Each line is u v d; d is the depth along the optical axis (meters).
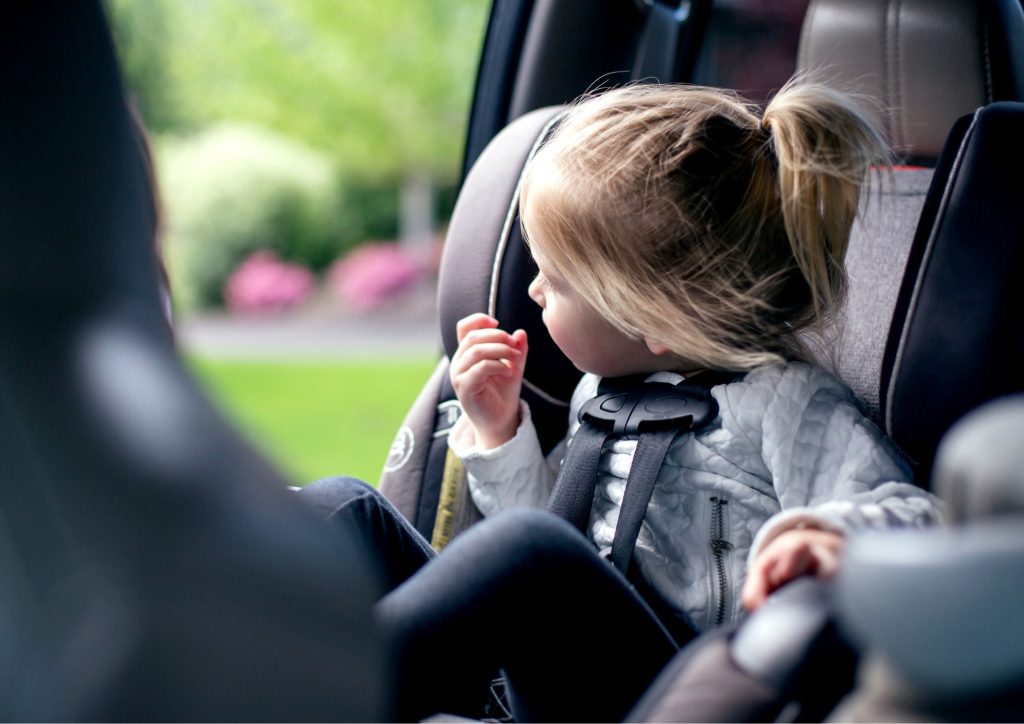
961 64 1.28
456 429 1.29
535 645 0.82
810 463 1.03
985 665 0.53
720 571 1.05
